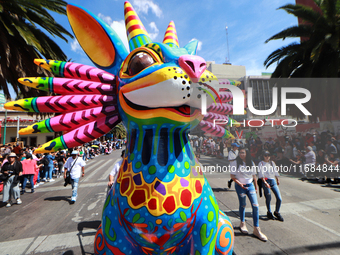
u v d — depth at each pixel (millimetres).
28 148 8570
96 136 1613
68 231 3297
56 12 6980
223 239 1472
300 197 4297
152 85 1170
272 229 3096
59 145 1554
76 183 4891
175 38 1871
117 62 1637
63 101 1558
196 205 1343
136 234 1314
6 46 6051
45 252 2709
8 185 4820
